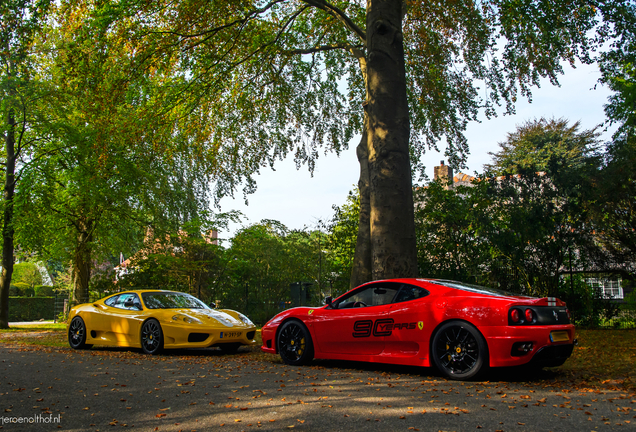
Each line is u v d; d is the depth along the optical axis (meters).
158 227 18.55
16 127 17.81
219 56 13.33
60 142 18.11
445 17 14.16
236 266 17.38
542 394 4.42
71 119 18.41
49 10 11.54
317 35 16.67
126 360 7.70
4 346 10.56
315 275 16.81
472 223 13.59
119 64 12.20
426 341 5.68
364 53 14.46
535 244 13.13
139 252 18.88
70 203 18.92
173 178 19.25
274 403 4.11
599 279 13.93
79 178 17.36
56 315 28.69
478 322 5.24
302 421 3.45
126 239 19.91
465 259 14.02
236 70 15.15
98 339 9.71
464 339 5.35
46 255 20.52
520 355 5.03
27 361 7.50
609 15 11.72
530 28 12.91
